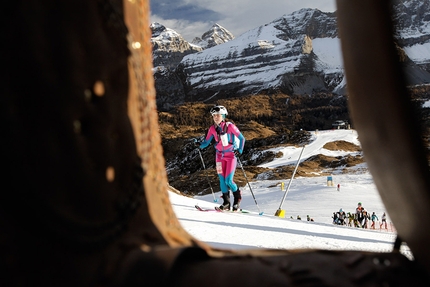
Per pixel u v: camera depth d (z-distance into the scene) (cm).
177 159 10919
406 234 47
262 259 49
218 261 49
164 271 45
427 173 41
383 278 45
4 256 41
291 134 11019
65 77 47
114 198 52
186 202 1117
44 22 46
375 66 44
